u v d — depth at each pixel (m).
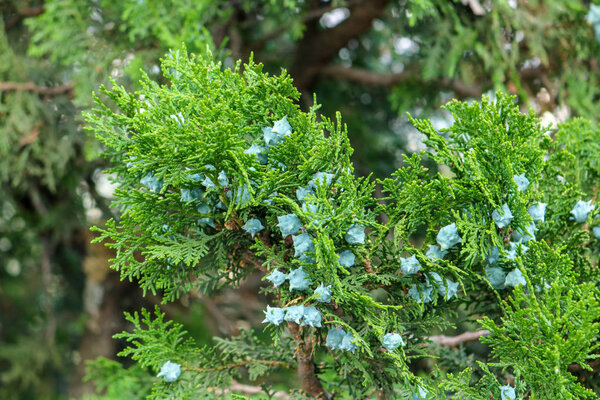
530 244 0.95
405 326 0.97
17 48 1.67
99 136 0.95
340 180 0.95
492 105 0.98
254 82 0.95
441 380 0.96
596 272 1.00
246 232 0.98
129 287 2.37
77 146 1.75
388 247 0.96
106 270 2.24
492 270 0.97
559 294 0.92
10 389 2.87
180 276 0.99
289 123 0.94
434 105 2.03
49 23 1.37
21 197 2.21
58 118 1.62
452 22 1.40
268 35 1.94
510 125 0.97
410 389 0.95
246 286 2.12
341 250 0.94
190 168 0.95
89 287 2.85
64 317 2.97
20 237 2.73
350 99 2.48
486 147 0.96
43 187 2.16
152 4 1.30
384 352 0.95
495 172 0.96
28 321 3.20
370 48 2.53
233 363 1.06
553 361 0.91
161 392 1.03
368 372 0.97
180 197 0.96
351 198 0.92
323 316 0.94
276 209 0.94
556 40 1.48
